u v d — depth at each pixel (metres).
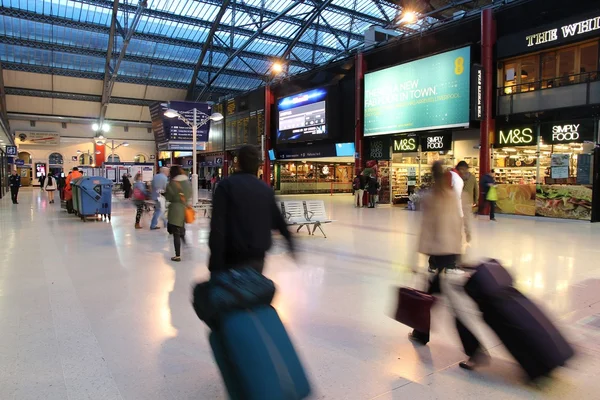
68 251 7.64
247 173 2.97
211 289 2.14
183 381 2.90
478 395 2.74
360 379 2.94
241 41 34.56
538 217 13.43
